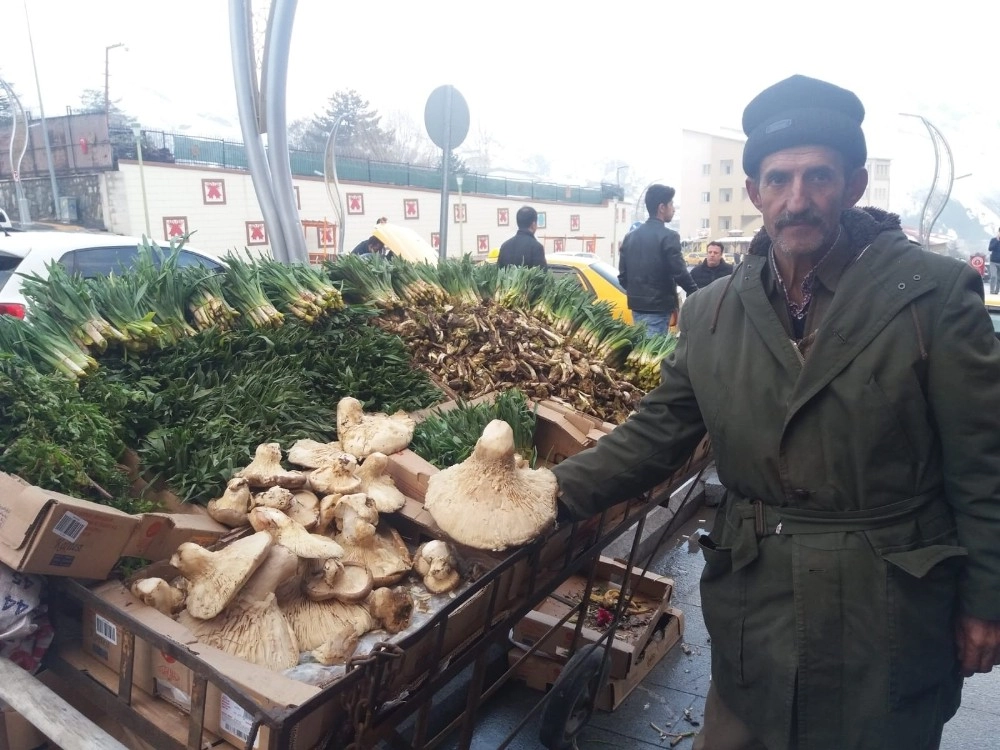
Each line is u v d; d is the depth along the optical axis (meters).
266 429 2.77
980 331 1.81
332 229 24.39
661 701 3.71
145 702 1.89
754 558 2.02
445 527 2.22
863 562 1.88
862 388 1.85
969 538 1.87
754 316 2.04
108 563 1.98
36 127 24.36
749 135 2.04
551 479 2.34
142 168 20.73
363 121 59.22
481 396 3.63
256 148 6.48
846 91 1.92
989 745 3.56
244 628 1.94
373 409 3.33
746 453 2.02
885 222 2.00
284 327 3.52
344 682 1.64
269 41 6.16
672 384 2.31
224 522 2.30
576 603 3.82
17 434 2.28
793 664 1.93
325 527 2.38
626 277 7.82
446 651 2.19
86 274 6.77
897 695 1.87
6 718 2.18
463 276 4.54
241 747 1.72
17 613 1.92
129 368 3.05
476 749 3.26
